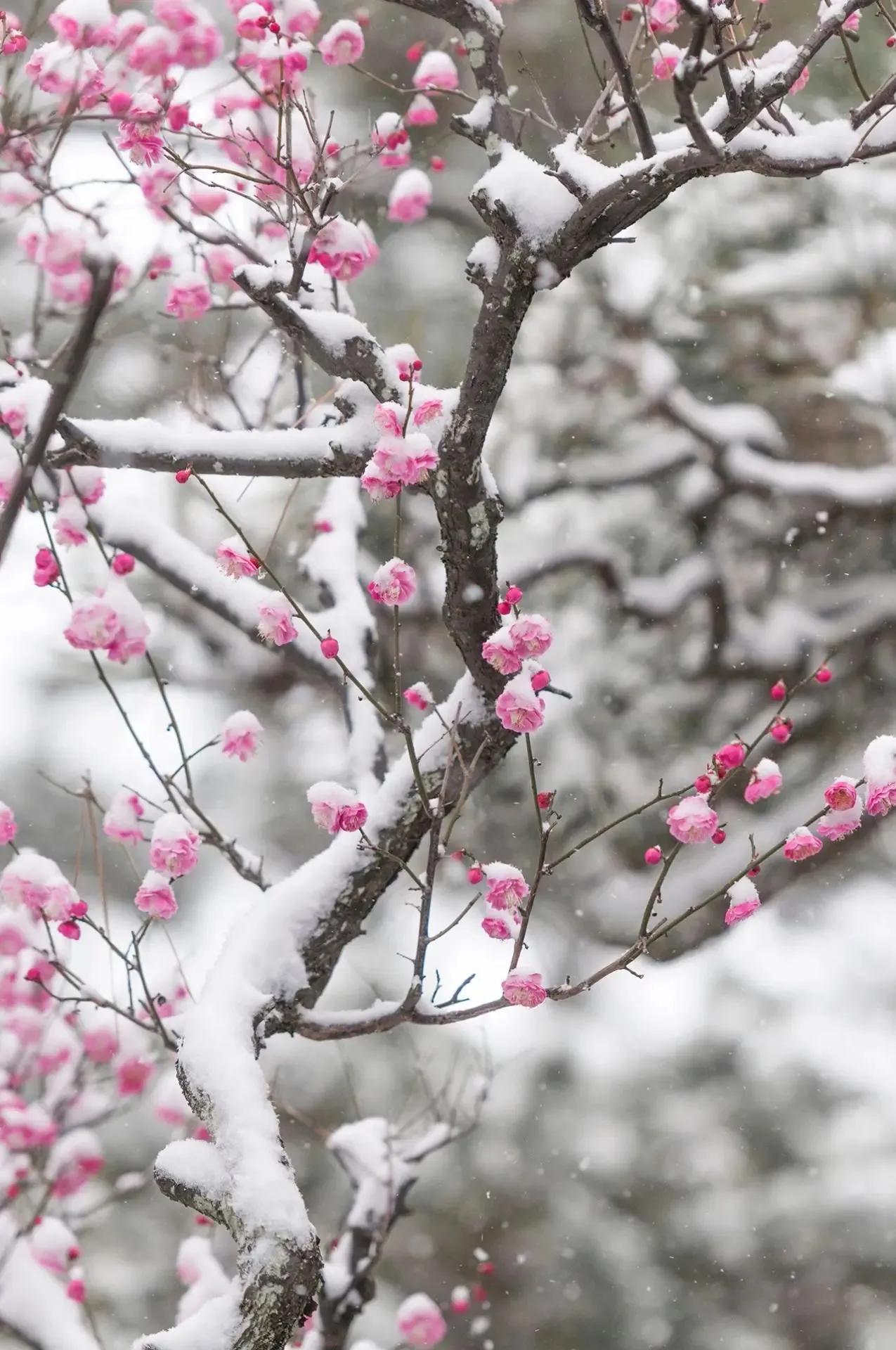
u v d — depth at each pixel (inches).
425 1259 350.3
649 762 295.1
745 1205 359.6
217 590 173.5
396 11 305.0
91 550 297.6
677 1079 378.9
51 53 143.6
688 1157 365.7
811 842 115.3
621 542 296.4
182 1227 339.6
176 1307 332.2
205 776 339.3
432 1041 352.5
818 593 294.0
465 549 128.7
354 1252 167.2
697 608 299.4
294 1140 340.2
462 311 309.6
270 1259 97.3
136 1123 343.3
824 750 291.4
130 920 339.3
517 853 294.8
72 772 347.3
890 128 125.1
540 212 118.3
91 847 346.0
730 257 284.8
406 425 119.0
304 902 132.0
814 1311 351.9
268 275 131.5
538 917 313.7
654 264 292.8
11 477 137.9
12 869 137.0
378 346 132.1
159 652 326.6
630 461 293.0
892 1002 385.1
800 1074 378.0
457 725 129.4
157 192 157.5
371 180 200.2
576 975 317.4
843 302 283.9
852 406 287.7
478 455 126.7
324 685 199.9
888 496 280.7
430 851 119.1
